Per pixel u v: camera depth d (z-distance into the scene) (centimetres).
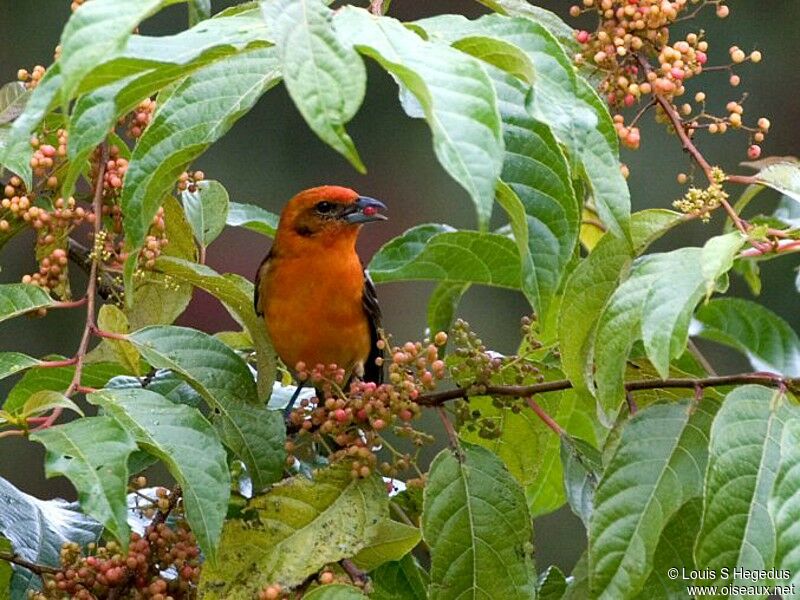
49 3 1669
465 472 684
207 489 587
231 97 626
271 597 632
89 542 771
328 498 676
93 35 471
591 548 619
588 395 710
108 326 730
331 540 663
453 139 478
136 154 613
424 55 494
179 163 610
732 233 601
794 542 559
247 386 684
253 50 575
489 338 1681
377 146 1816
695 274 594
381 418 693
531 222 598
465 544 672
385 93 1819
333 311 1008
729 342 990
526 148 593
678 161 1694
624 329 610
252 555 658
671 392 753
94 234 713
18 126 514
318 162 1767
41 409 590
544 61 574
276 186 1742
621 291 613
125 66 521
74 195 781
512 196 551
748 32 1769
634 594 610
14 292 670
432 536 671
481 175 474
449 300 898
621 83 719
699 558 580
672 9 707
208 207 834
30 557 746
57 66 521
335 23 502
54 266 755
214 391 678
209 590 650
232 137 1731
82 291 1552
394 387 695
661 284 591
